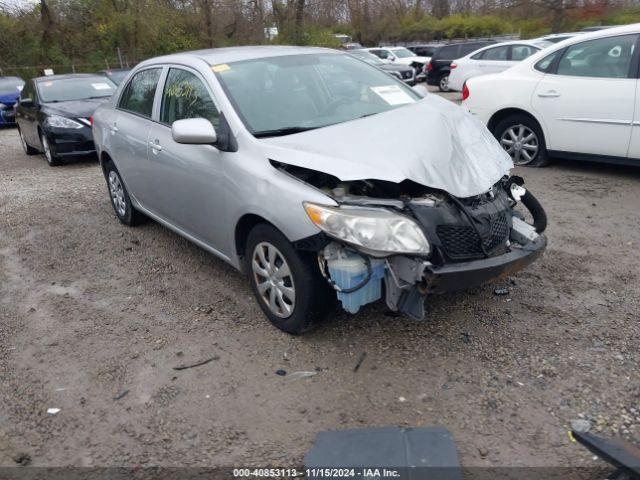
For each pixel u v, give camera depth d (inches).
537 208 172.6
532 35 1423.5
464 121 163.5
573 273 177.8
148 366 143.2
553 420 116.6
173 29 1208.8
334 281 131.8
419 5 1973.4
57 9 1183.6
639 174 274.7
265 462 111.0
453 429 115.8
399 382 130.6
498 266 131.6
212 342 151.6
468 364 135.3
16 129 666.2
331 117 165.3
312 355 142.3
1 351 155.1
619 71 256.8
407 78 954.1
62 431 122.9
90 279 197.3
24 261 217.6
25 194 316.5
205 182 165.2
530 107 285.9
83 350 152.7
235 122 156.9
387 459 107.7
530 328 148.6
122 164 223.3
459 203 131.6
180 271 198.7
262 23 1209.4
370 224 124.6
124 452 115.9
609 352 137.1
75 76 452.4
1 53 1160.8
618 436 111.3
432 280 124.1
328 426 118.8
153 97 202.1
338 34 1654.8
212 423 122.0
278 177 140.9
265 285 152.3
